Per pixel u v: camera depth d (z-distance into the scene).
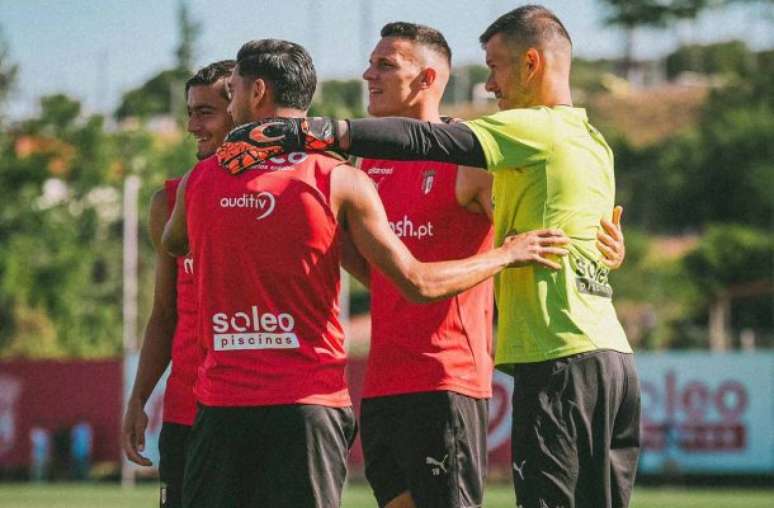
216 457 14.04
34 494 63.19
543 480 14.79
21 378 74.62
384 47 18.31
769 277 124.31
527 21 15.43
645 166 169.75
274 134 13.97
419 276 14.08
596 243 15.26
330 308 14.12
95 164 132.38
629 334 112.31
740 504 53.22
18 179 129.75
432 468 17.72
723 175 156.75
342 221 14.26
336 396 14.09
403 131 14.23
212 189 14.08
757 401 64.38
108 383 74.00
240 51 14.59
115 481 75.69
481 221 17.83
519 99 15.52
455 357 17.70
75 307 118.12
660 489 65.38
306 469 13.83
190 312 17.33
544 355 14.88
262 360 13.89
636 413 15.68
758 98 174.12
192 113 18.03
